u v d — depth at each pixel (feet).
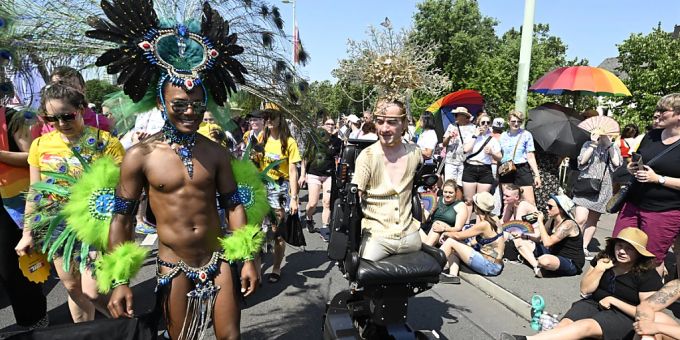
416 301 13.66
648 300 9.48
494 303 13.65
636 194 12.14
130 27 6.87
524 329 11.91
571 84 24.08
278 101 9.29
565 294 13.64
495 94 62.39
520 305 12.84
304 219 23.81
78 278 9.53
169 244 7.28
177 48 7.08
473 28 88.89
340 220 9.39
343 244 9.25
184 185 7.16
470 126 22.58
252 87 8.91
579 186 17.88
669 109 11.60
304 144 10.22
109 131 9.75
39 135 10.00
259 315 12.53
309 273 15.90
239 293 7.89
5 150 9.46
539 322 11.82
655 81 37.93
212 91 7.55
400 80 30.19
